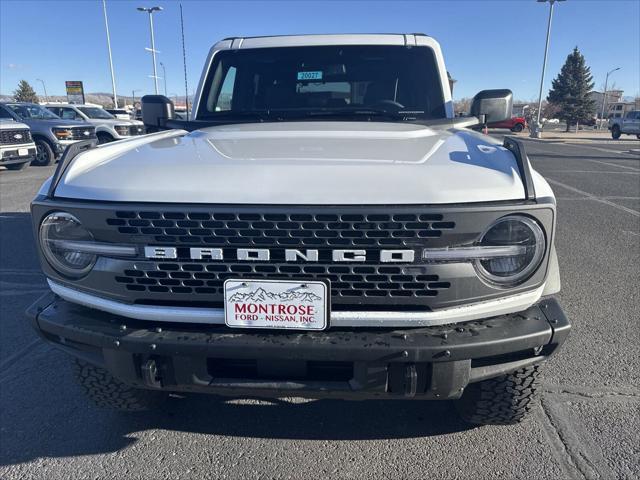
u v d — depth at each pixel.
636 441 2.56
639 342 3.59
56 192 2.06
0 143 12.70
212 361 2.02
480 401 2.40
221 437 2.64
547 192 1.96
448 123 3.21
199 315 1.96
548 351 2.05
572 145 27.27
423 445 2.56
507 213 1.84
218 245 1.88
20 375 3.22
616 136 34.25
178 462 2.46
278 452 2.53
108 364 2.08
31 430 2.69
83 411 2.86
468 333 1.91
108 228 1.92
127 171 2.06
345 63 3.59
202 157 2.18
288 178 1.91
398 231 1.82
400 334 1.90
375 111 3.47
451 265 1.87
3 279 5.00
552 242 1.96
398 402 2.92
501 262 1.92
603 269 5.16
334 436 2.64
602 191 10.20
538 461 2.43
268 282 1.86
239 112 3.57
